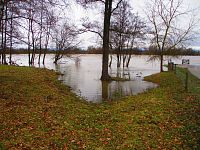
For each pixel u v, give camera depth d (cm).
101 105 1673
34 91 1831
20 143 920
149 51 5009
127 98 1923
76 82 2973
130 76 3947
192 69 4469
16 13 1648
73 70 4878
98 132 1079
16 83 2014
